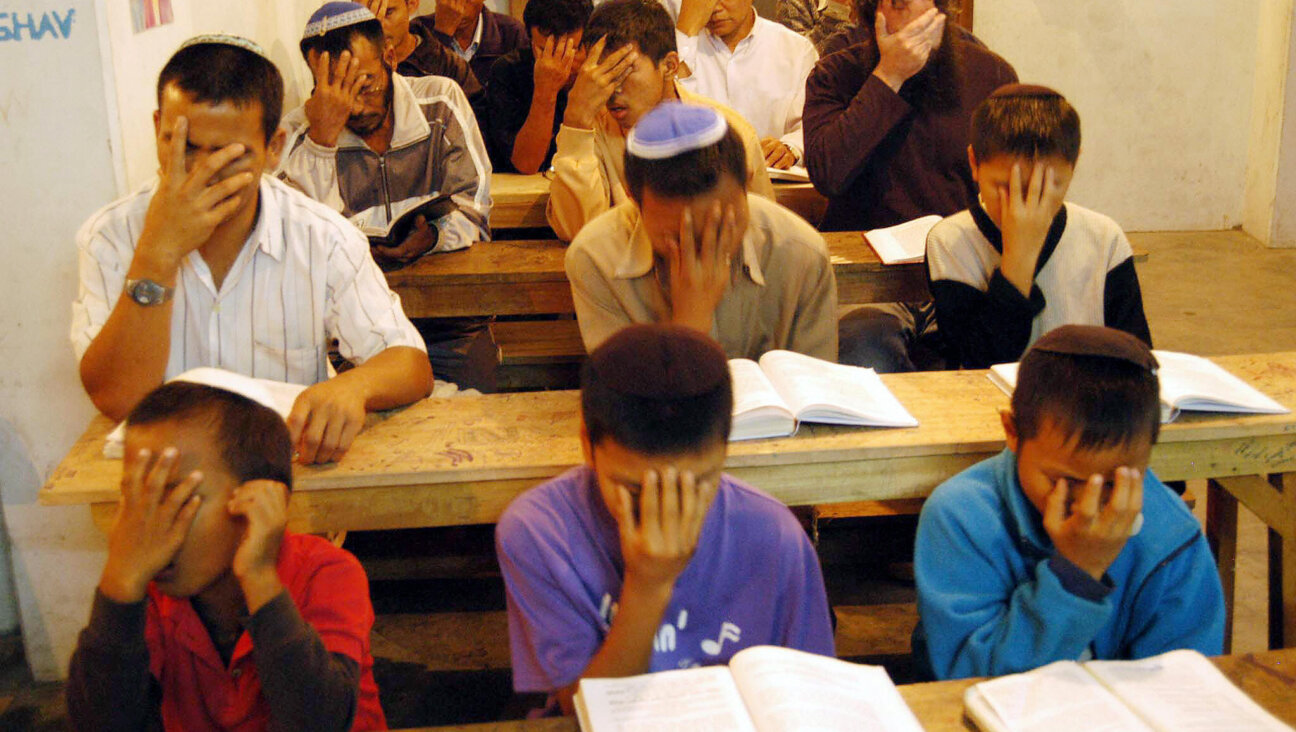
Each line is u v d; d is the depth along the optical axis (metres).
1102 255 2.45
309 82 4.61
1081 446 1.46
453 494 1.92
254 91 1.81
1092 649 1.66
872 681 1.31
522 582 1.47
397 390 2.06
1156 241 6.39
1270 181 6.16
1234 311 5.23
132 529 1.32
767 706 1.22
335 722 1.38
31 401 2.49
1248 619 2.77
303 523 1.93
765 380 2.04
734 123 3.02
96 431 2.03
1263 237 6.26
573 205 3.16
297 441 1.86
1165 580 1.59
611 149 3.16
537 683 1.48
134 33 2.45
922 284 3.03
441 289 3.13
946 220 2.58
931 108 3.20
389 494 1.91
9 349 2.46
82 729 1.37
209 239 1.99
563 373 3.58
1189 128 6.39
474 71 4.88
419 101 3.20
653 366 1.30
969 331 2.52
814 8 5.37
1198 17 6.20
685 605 1.48
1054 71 6.28
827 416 1.96
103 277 1.98
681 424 1.27
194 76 1.77
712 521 1.47
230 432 1.39
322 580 1.53
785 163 3.85
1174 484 2.66
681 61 3.70
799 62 4.11
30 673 2.69
